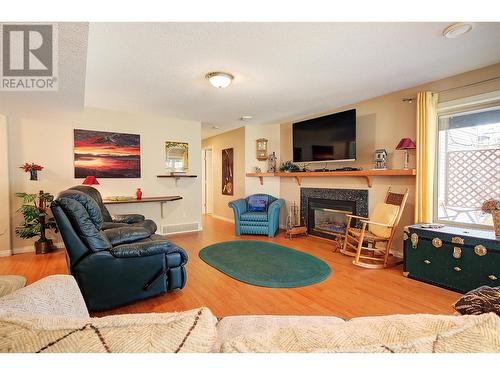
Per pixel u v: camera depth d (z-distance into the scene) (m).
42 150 3.88
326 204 4.66
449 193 3.18
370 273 2.99
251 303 2.30
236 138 6.20
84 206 2.09
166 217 5.05
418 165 3.18
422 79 3.11
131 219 3.63
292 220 5.25
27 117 3.76
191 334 0.57
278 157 5.73
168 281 2.41
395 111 3.59
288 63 2.61
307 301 2.33
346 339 0.58
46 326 0.57
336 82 3.18
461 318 0.63
